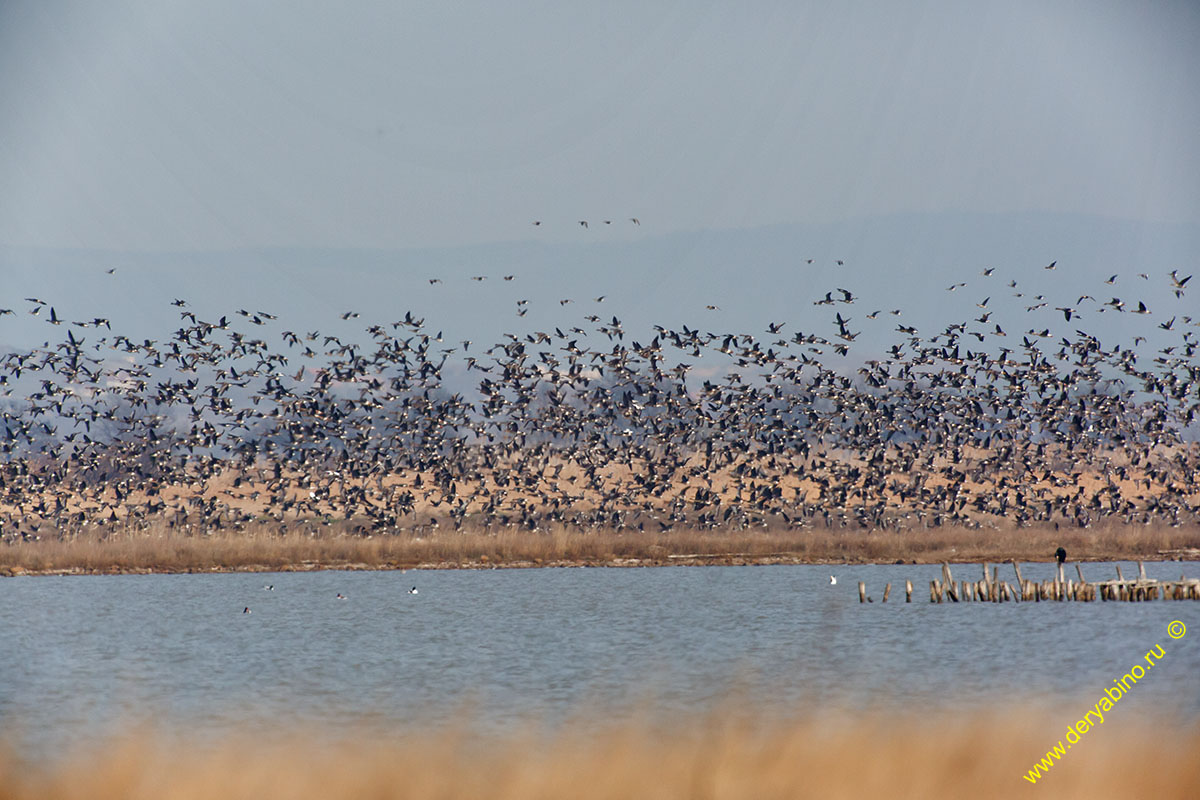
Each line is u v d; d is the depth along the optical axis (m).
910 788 19.58
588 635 49.06
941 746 20.83
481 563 74.25
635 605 58.62
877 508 76.62
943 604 56.84
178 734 29.45
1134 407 73.56
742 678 34.72
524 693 35.84
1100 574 67.81
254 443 73.06
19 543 75.94
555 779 20.42
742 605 58.06
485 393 71.94
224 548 74.69
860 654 42.25
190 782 20.77
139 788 20.88
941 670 38.44
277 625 53.41
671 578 68.50
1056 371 72.19
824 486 76.00
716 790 19.52
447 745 22.50
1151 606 55.34
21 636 50.31
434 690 36.84
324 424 72.06
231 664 42.81
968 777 20.16
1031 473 76.06
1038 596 57.19
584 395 73.38
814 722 22.55
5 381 70.75
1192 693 32.94
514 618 54.84
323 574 72.06
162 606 59.81
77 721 31.95
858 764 20.03
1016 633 47.38
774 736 21.00
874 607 56.34
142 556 73.12
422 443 75.06
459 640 48.22
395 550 75.44
